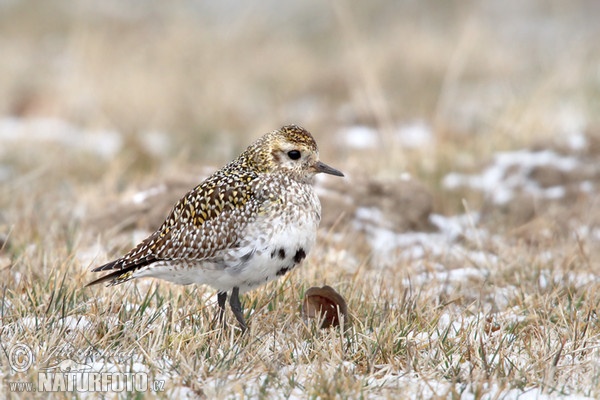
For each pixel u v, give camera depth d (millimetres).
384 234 12336
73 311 8328
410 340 8031
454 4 31688
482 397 7062
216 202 8242
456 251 11500
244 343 8055
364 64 20953
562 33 27906
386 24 30547
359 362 7734
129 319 8328
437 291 9820
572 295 9414
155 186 12812
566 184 13953
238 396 7008
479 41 25750
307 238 8375
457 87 23328
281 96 22938
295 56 26422
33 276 9320
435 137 16844
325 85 23609
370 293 9344
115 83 21547
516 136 16359
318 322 8266
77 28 26516
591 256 11148
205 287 9406
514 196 13641
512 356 7941
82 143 17594
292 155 8469
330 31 30266
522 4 32125
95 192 13953
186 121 20031
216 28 28078
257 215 8172
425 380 7109
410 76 23797
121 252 10859
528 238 11992
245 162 8578
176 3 30969
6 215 12852
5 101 20750
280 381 7281
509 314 9031
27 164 16234
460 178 14492
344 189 12633
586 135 14539
